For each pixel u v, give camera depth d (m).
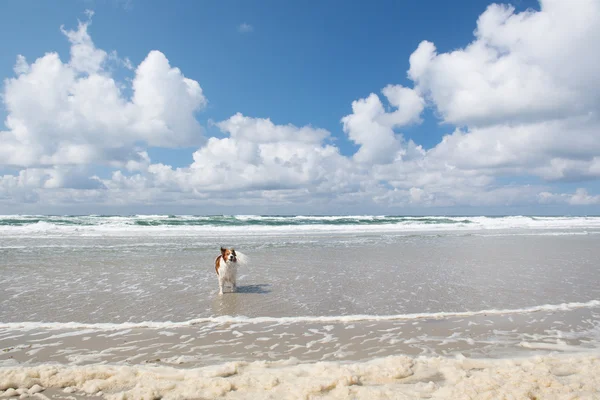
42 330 5.13
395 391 3.30
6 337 4.84
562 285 8.17
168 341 4.78
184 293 7.36
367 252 13.62
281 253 13.16
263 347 4.60
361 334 5.09
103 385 3.49
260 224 33.19
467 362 4.04
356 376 3.61
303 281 8.53
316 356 4.32
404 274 9.39
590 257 12.59
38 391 3.38
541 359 4.04
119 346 4.59
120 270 9.65
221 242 16.94
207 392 3.32
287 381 3.52
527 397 3.12
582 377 3.55
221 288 7.33
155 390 3.33
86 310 6.11
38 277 8.62
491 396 3.13
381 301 6.83
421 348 4.59
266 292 7.49
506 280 8.68
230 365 3.87
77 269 9.67
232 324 5.49
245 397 3.25
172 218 38.66
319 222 38.28
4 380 3.47
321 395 3.25
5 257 11.36
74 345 4.61
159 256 12.15
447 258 12.19
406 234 23.12
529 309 6.30
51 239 16.97
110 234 20.23
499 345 4.70
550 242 17.98
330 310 6.26
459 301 6.84
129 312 6.05
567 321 5.68
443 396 3.21
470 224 35.00
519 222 38.66
